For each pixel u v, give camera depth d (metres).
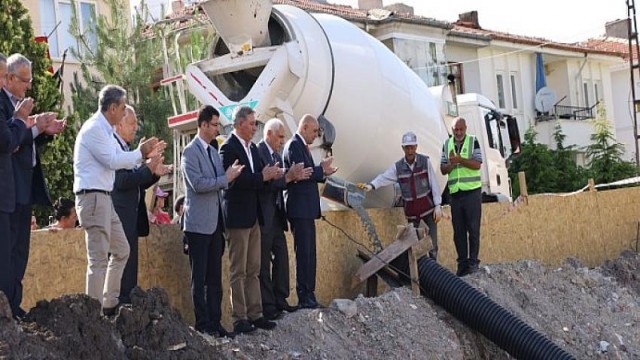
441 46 31.28
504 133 18.89
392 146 12.64
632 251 17.56
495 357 12.01
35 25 22.94
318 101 11.67
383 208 12.93
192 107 12.28
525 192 15.91
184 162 8.74
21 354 6.15
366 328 10.24
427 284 11.73
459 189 12.84
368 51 12.38
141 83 19.38
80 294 6.99
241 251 9.08
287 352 8.98
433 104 13.97
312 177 10.16
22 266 7.38
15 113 6.96
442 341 10.92
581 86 40.50
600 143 32.62
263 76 11.27
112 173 7.99
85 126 7.94
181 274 9.70
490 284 12.98
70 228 8.95
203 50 12.77
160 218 11.34
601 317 14.56
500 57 36.06
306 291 10.15
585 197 17.62
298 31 11.57
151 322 7.38
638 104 33.44
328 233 11.54
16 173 7.28
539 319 13.26
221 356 7.73
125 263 8.20
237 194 9.07
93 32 20.39
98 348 6.79
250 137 9.37
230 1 11.05
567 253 16.83
